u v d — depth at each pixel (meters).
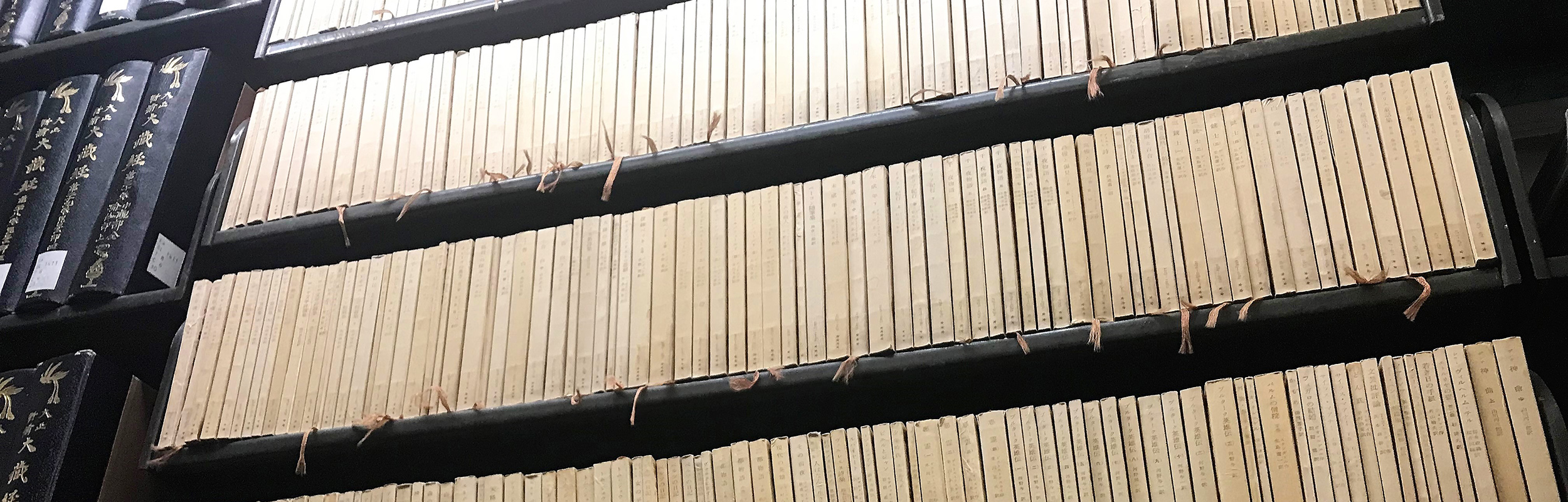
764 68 1.28
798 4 1.30
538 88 1.37
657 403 1.11
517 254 1.26
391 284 1.27
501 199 1.30
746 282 1.15
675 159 1.25
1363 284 0.96
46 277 1.39
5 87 1.76
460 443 1.20
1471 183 0.97
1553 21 1.34
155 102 1.53
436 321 1.23
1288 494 0.91
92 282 1.37
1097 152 1.10
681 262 1.19
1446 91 1.01
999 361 1.03
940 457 1.01
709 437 1.21
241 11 1.60
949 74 1.20
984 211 1.10
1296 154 1.04
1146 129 1.10
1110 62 1.14
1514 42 1.39
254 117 1.47
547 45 1.40
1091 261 1.05
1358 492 0.89
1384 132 1.02
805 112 1.23
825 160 1.25
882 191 1.15
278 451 1.20
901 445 1.02
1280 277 0.98
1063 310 1.03
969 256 1.08
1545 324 0.98
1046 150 1.11
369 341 1.24
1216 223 1.03
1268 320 0.97
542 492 1.11
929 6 1.24
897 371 1.05
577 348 1.17
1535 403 0.87
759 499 1.04
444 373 1.20
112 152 1.49
